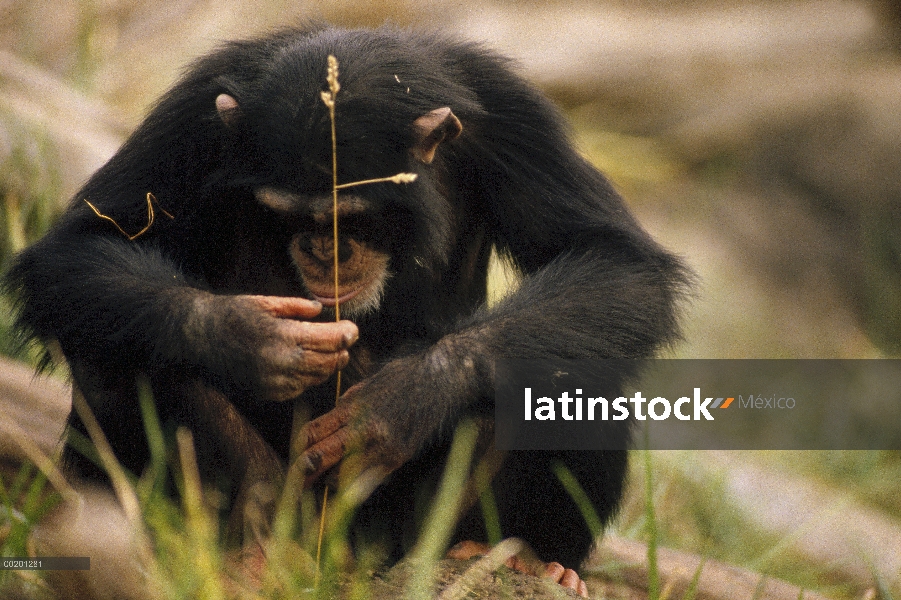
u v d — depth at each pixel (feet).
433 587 23.85
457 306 32.22
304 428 24.98
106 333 25.58
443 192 30.30
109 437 27.48
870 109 92.22
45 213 48.11
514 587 24.48
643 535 42.65
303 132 26.30
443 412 25.44
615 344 27.55
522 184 30.94
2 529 24.62
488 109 31.04
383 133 26.99
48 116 51.72
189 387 26.05
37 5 65.92
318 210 26.68
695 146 92.73
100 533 21.66
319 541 24.13
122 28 70.69
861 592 46.47
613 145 88.89
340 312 28.76
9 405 36.04
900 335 88.28
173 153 29.60
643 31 92.48
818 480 62.18
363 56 28.12
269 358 24.02
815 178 92.84
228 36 72.54
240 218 28.32
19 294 29.12
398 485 28.32
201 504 24.81
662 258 30.99
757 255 90.63
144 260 27.30
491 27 88.17
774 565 42.60
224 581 23.16
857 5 96.68
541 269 29.76
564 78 90.17
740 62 92.99
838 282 90.94
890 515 59.88
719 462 56.90
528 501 29.89
